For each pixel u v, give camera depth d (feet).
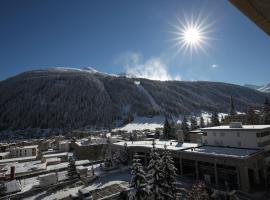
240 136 130.82
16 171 164.66
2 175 153.89
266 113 253.44
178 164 148.05
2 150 278.05
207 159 120.47
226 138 138.72
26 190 128.57
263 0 6.23
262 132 127.44
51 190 128.36
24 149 248.32
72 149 278.26
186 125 312.71
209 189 101.91
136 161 79.87
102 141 249.55
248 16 7.32
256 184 109.70
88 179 139.44
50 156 224.74
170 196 74.08
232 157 107.55
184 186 116.57
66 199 109.91
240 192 101.09
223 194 97.76
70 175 144.46
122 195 107.14
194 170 148.66
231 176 115.55
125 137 311.06
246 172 102.42
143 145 178.70
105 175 151.74
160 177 76.23
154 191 74.13
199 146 148.36
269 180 113.60
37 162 200.03
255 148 122.93
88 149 225.97
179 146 156.56
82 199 104.27
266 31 8.04
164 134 276.82
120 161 176.14
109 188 120.37
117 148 199.31
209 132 150.30
